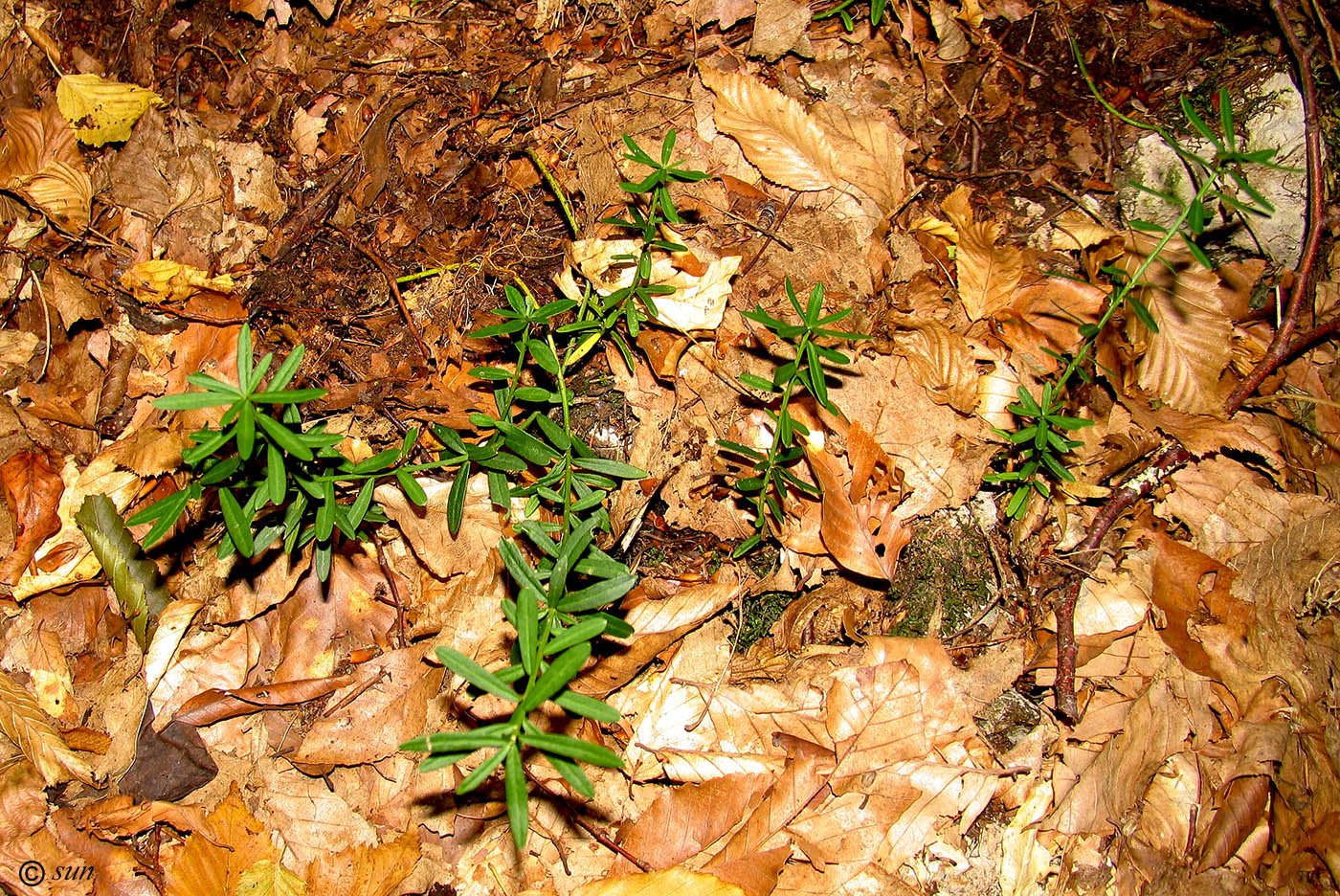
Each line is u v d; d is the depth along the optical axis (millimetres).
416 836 467
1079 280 497
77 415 516
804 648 490
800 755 468
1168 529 488
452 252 527
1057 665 471
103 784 481
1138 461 487
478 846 467
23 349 524
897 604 496
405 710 482
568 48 556
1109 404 489
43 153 549
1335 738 458
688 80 541
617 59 553
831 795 463
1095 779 465
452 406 499
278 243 535
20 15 581
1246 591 476
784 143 521
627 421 507
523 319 447
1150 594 480
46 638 496
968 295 497
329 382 513
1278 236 496
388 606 499
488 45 562
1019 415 481
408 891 463
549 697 357
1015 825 465
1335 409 491
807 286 506
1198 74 519
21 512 501
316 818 473
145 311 528
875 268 507
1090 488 483
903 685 474
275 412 458
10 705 483
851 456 479
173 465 505
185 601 496
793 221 517
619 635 391
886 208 513
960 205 507
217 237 542
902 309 502
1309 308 496
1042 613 484
